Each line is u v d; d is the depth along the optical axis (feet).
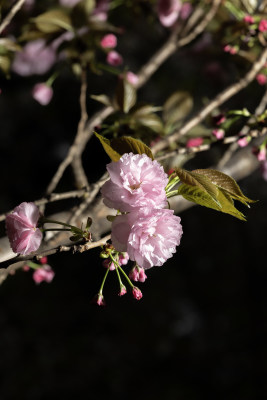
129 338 23.47
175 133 7.48
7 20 7.27
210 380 21.29
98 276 25.41
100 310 24.54
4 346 22.58
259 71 8.84
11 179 26.45
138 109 7.52
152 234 4.30
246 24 8.63
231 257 25.91
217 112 8.23
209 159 10.47
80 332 23.65
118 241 4.31
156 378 21.67
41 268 8.09
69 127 26.86
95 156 21.03
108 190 4.26
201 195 4.60
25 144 27.17
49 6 10.11
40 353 22.53
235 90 8.10
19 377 21.43
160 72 22.35
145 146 4.50
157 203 4.26
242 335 22.77
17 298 24.43
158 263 4.28
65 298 24.82
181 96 8.28
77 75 8.63
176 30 10.11
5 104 27.84
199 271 25.96
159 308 24.68
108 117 7.53
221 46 9.66
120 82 7.51
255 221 23.29
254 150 7.55
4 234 6.49
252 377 20.95
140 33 23.40
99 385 21.27
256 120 7.27
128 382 21.49
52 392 20.81
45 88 9.29
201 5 9.87
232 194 4.71
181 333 23.57
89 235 4.56
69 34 8.81
